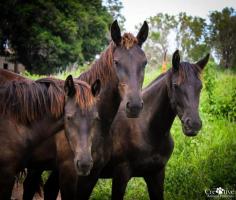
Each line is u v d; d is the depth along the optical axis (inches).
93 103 173.0
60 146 209.3
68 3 1126.4
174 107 215.6
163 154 224.1
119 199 222.7
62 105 179.6
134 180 293.6
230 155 304.0
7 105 179.3
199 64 224.7
